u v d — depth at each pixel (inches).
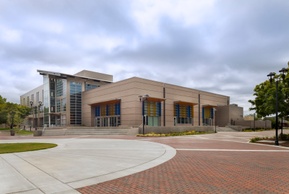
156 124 1818.4
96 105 2025.1
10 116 2197.3
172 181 275.4
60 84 2231.8
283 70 779.4
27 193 230.1
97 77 2439.7
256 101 1039.0
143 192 233.9
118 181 275.1
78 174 308.7
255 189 244.1
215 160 423.5
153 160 421.1
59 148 609.3
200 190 240.4
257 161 413.1
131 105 1680.6
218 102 2618.1
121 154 495.2
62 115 2148.1
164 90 1920.5
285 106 864.9
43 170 331.9
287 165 375.2
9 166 361.1
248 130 2053.4
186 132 1444.4
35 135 1369.3
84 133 1397.6
